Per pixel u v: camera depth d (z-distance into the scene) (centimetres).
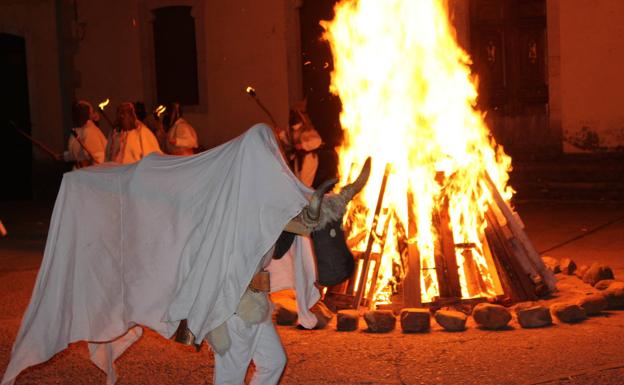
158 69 1702
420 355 549
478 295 678
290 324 646
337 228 417
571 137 1340
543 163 1349
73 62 1752
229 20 1599
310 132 1164
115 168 475
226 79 1616
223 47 1611
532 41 1392
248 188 413
